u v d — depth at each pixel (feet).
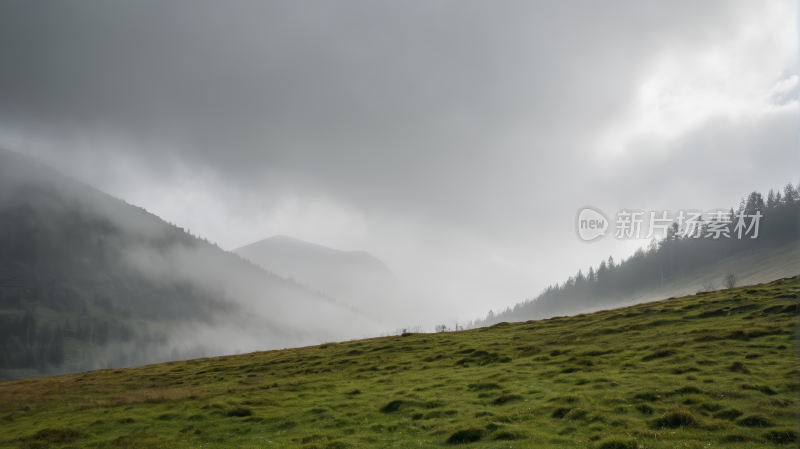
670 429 80.53
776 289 205.36
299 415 111.86
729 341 137.39
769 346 126.72
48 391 180.65
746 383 96.89
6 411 145.69
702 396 93.50
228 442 96.17
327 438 93.20
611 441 75.92
